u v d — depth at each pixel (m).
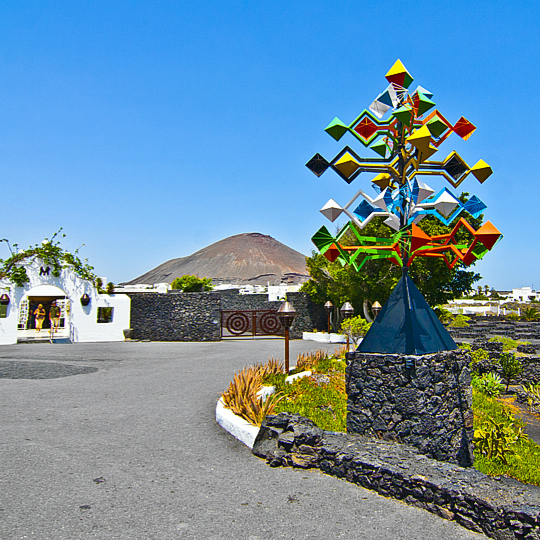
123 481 5.23
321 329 32.78
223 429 7.60
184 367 15.27
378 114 7.36
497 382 16.83
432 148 6.60
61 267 25.25
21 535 3.89
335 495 4.97
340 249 7.43
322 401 9.93
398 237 7.11
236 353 20.00
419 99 6.93
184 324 27.86
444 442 6.52
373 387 6.64
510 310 62.00
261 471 5.68
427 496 4.62
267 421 6.53
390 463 5.16
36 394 10.24
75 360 16.92
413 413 6.14
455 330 37.72
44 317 32.97
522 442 9.21
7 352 19.42
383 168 7.38
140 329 28.16
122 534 3.96
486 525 4.11
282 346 23.72
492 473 7.03
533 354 24.83
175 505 4.61
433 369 6.36
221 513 4.45
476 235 6.45
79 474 5.41
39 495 4.77
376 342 6.79
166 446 6.62
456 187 7.61
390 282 25.50
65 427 7.52
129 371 14.27
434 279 24.19
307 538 3.99
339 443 5.91
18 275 23.77
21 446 6.43
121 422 7.93
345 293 29.42
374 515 4.49
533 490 4.47
